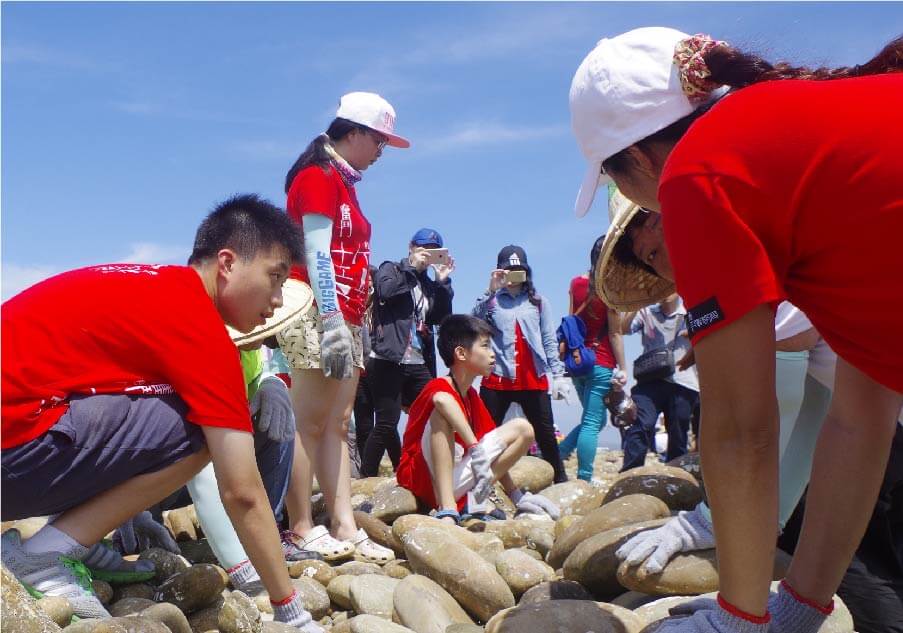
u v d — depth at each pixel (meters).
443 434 5.30
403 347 6.90
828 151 1.74
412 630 3.11
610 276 2.93
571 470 9.91
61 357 2.64
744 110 1.81
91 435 2.62
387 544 4.69
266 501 2.72
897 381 1.91
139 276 2.75
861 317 1.85
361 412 7.49
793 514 3.22
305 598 3.57
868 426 2.36
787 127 1.76
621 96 2.07
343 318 4.35
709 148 1.79
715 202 1.77
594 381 7.63
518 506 5.64
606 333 7.68
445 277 7.39
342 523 4.61
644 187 2.18
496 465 5.57
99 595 3.26
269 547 2.72
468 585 3.38
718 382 1.82
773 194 1.76
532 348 7.37
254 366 3.83
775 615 2.44
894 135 1.73
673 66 2.03
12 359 2.60
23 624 2.16
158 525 4.12
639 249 2.79
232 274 2.90
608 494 4.03
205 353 2.67
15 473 2.59
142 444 2.66
